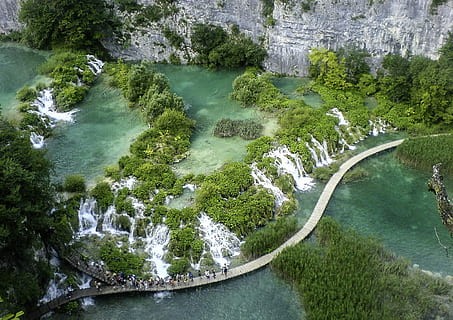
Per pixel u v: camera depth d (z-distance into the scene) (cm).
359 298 4341
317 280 4562
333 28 7481
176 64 8500
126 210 5269
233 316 4494
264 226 5378
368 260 4750
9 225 4103
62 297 4588
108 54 8650
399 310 4259
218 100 7419
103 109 7169
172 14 8381
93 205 5341
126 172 5753
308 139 6306
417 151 6131
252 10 7962
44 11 8400
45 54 8625
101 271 4791
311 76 7825
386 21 7188
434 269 4850
